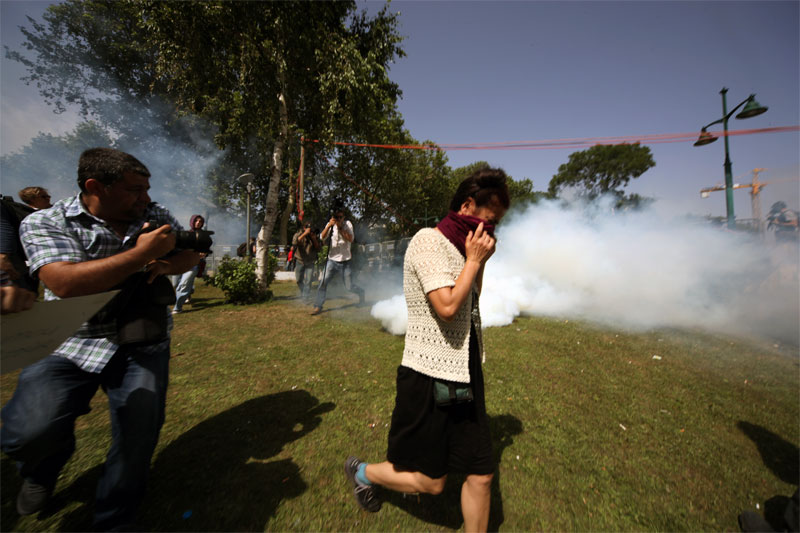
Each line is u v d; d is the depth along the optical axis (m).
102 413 2.29
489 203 1.30
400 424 1.29
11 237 1.26
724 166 9.15
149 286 1.38
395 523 1.46
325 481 1.69
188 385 2.74
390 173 20.12
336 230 5.49
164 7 6.37
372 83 8.16
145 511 1.48
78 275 1.09
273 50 7.03
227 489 1.62
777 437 2.10
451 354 1.23
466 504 1.27
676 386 2.78
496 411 2.36
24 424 1.22
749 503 1.60
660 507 1.57
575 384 2.79
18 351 0.92
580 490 1.66
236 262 6.73
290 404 2.44
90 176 1.30
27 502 1.39
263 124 8.77
